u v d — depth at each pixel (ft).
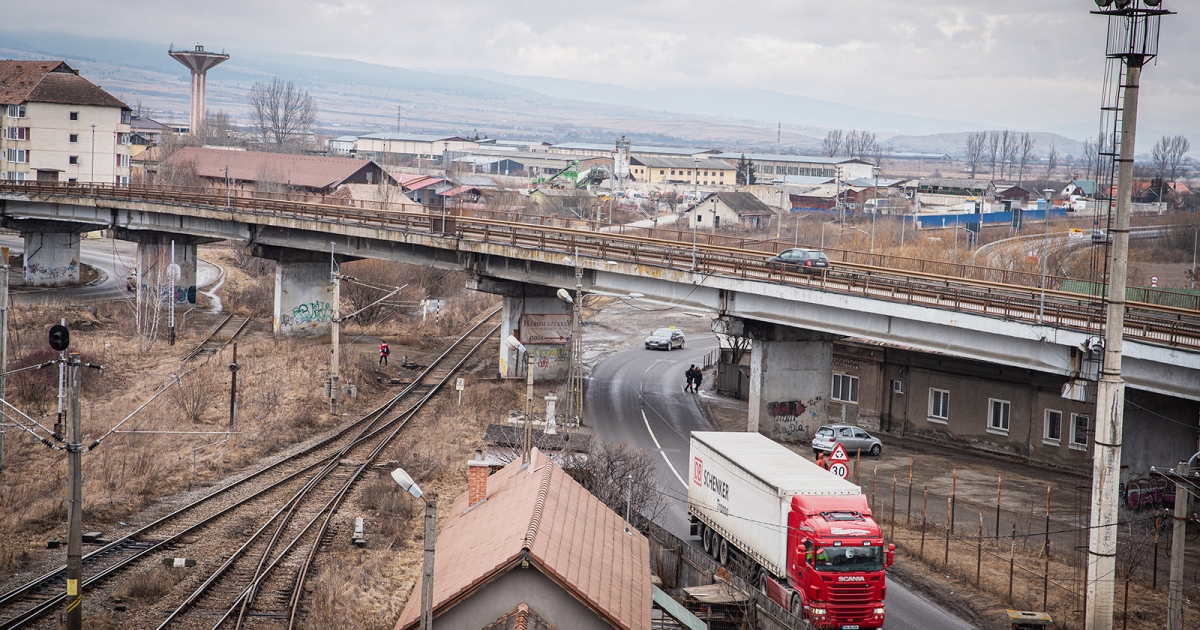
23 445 165.27
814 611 96.58
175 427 185.47
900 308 167.02
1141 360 139.74
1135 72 93.97
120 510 136.15
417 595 82.23
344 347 274.77
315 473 161.27
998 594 115.03
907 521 140.46
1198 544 137.59
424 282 372.38
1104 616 96.32
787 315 186.19
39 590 104.73
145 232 326.44
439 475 160.66
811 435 197.36
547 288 246.06
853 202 627.46
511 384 238.07
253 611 102.22
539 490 92.32
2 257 154.40
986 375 186.39
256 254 290.15
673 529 135.85
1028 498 154.51
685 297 203.10
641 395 234.38
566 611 76.84
